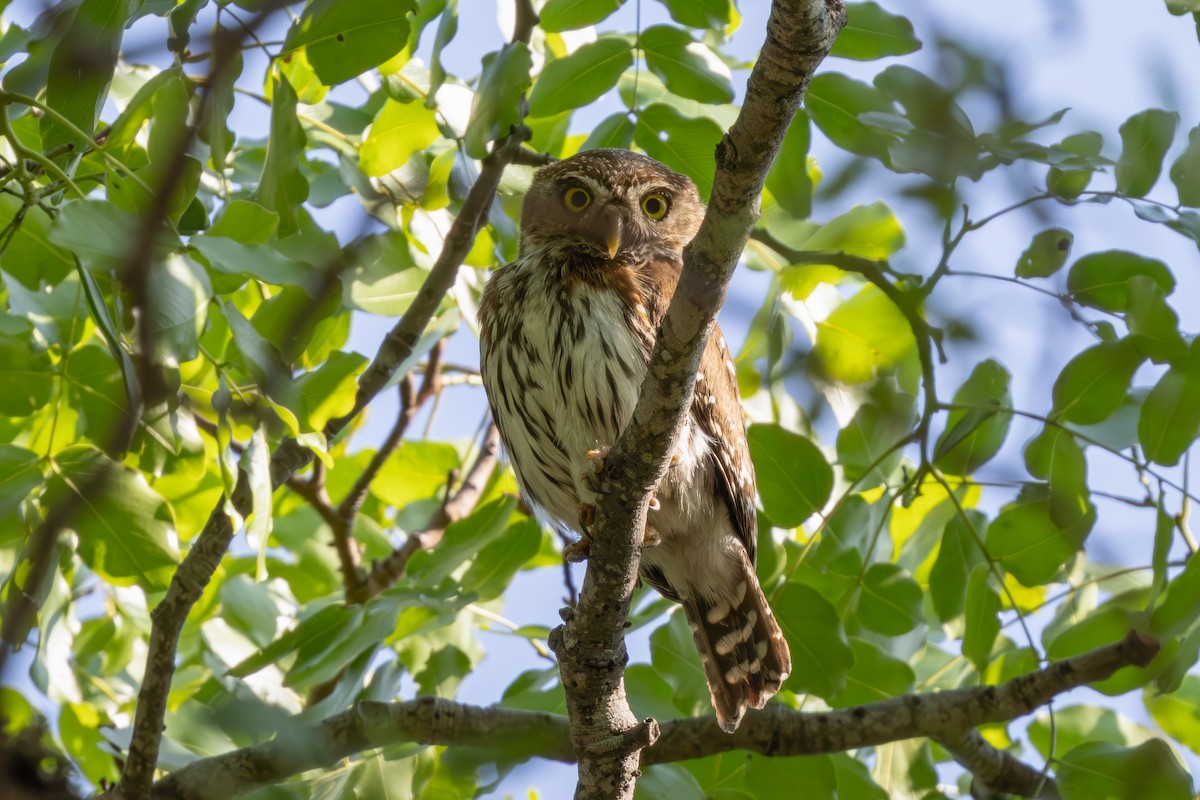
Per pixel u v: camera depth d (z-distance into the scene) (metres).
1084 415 8.77
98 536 8.00
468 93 9.37
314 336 9.07
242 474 8.27
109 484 7.87
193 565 8.20
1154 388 8.48
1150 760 8.88
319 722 8.98
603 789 7.90
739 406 10.29
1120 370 8.60
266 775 8.64
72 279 8.85
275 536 13.09
